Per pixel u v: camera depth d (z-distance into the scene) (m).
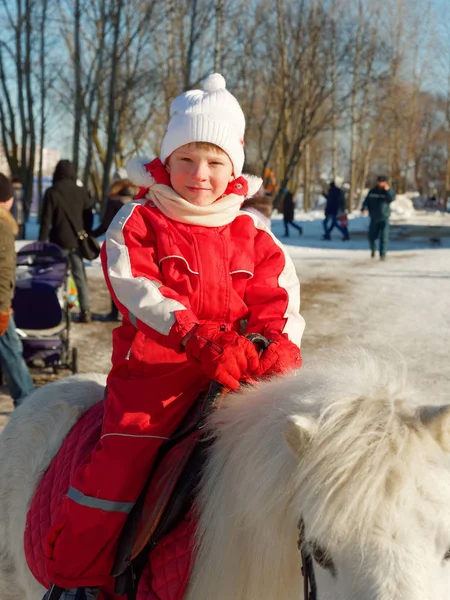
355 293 10.80
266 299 2.09
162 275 2.00
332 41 25.38
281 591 1.64
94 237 8.41
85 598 2.05
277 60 27.44
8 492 2.50
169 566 1.86
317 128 26.23
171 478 1.86
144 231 2.02
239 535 1.74
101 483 1.91
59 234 8.10
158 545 1.92
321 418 1.55
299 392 1.73
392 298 10.36
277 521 1.59
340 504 1.43
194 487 1.90
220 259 2.02
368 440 1.48
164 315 1.83
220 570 1.75
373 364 1.81
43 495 2.23
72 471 2.13
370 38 30.92
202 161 2.06
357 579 1.38
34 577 2.24
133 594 1.91
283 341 1.96
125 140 33.41
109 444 1.91
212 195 2.08
